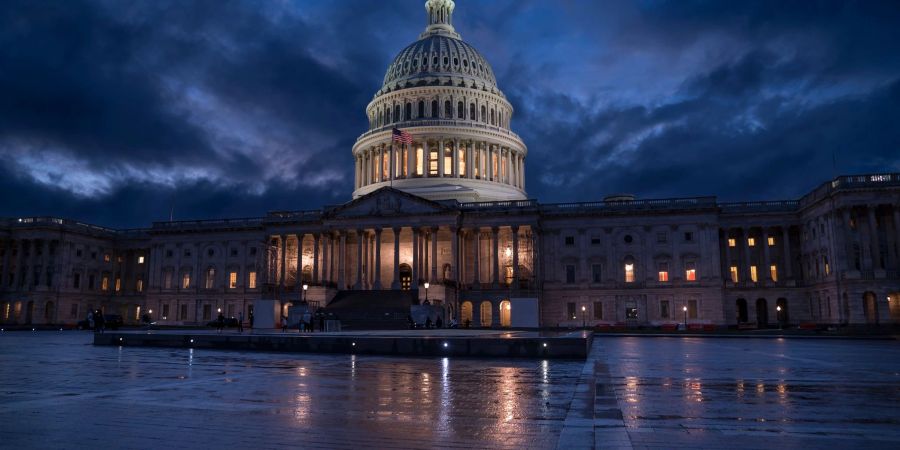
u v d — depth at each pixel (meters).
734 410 15.38
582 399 17.34
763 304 94.31
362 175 118.75
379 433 12.52
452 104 115.75
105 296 117.38
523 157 123.81
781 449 10.98
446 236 98.25
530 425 13.43
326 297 85.62
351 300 85.75
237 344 40.47
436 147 112.50
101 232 117.00
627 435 12.20
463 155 113.44
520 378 23.05
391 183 97.06
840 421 13.83
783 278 92.38
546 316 93.06
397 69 122.44
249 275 107.00
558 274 93.88
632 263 92.06
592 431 12.60
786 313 90.44
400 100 117.31
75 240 111.69
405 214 93.69
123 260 119.62
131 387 19.91
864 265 76.56
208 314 107.38
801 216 90.69
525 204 96.88
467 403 16.62
